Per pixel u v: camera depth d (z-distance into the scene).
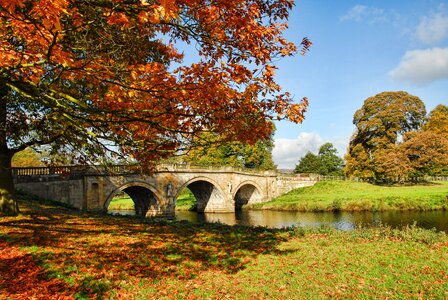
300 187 65.94
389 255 11.94
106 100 8.82
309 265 10.95
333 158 91.56
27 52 7.66
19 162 51.72
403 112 62.34
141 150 10.80
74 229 15.09
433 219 32.56
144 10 6.75
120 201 75.69
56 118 9.38
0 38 7.66
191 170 48.12
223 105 8.50
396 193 49.12
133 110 8.66
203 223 20.47
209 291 8.72
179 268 10.45
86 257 10.62
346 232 16.73
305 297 8.31
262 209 53.81
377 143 63.28
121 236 14.31
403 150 59.31
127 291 8.45
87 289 8.32
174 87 8.04
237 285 9.21
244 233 16.67
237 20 7.66
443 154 57.47
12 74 8.07
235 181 55.16
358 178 67.69
